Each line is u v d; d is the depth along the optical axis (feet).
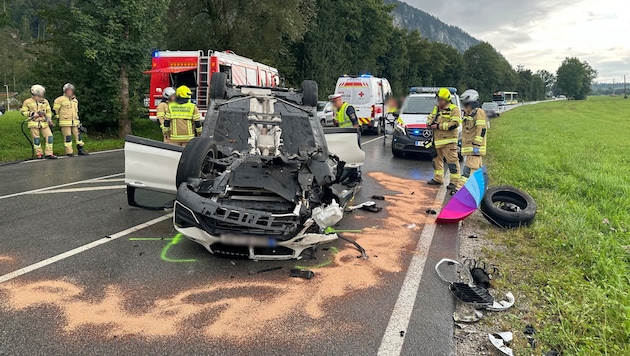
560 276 14.25
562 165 37.40
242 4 81.71
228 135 20.83
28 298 12.21
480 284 13.80
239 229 13.97
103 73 52.21
